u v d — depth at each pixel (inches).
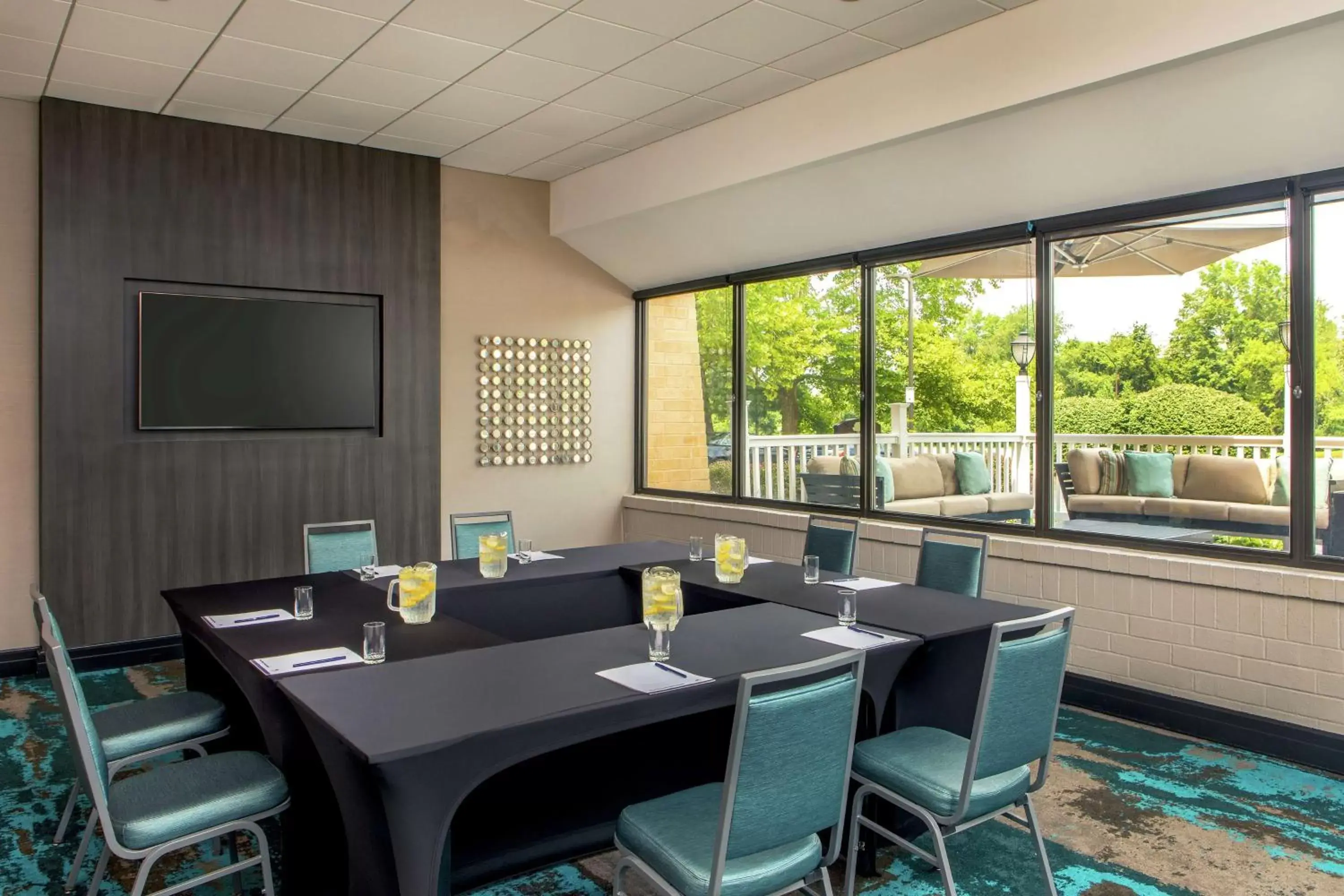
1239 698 154.9
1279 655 149.9
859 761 101.7
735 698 95.0
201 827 90.0
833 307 236.1
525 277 273.1
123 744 111.2
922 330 215.2
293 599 140.1
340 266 236.1
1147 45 138.8
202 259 216.1
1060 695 96.1
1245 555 159.3
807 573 150.5
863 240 218.8
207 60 179.2
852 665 79.9
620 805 122.1
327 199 233.8
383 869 81.7
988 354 201.3
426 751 74.7
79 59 178.2
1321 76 131.6
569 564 172.6
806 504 243.3
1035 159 170.2
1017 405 195.5
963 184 185.2
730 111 210.2
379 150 241.6
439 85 193.6
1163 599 164.4
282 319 227.9
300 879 98.1
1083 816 127.6
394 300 245.0
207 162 216.7
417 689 90.4
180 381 214.2
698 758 130.2
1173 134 152.3
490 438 267.4
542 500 279.0
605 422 291.1
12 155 198.8
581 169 261.7
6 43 170.4
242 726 138.1
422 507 250.7
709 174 219.6
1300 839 120.6
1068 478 186.9
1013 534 195.8
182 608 133.4
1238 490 161.8
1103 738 159.0
